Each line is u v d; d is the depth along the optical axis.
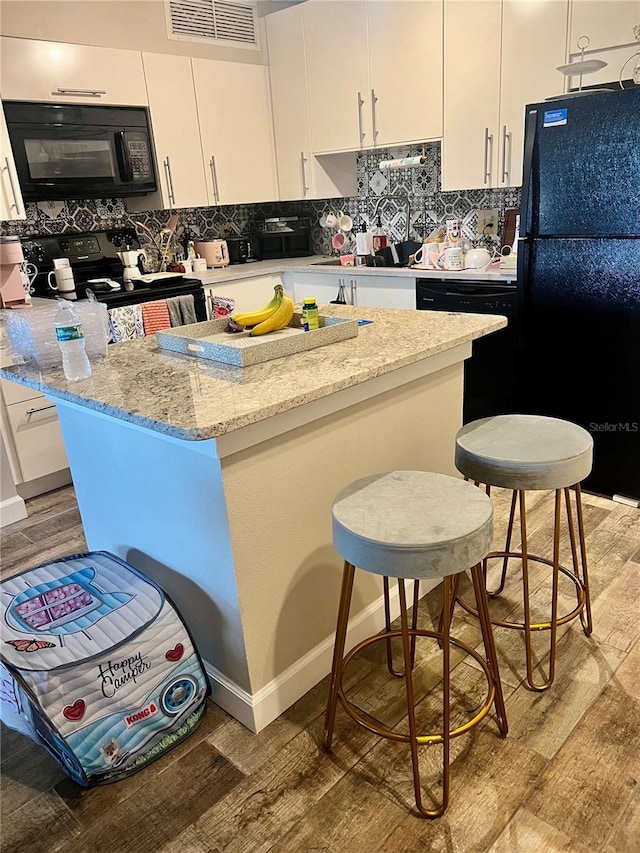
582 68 2.69
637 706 1.73
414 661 1.95
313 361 1.76
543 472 1.63
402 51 3.52
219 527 1.58
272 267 4.20
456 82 3.36
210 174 3.99
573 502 2.85
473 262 3.43
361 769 1.60
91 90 3.36
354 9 3.64
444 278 3.41
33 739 1.72
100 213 3.85
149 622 1.62
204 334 2.13
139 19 3.60
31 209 3.57
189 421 1.33
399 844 1.41
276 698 1.77
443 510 1.43
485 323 2.09
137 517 1.90
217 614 1.72
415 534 1.33
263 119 4.23
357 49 3.70
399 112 3.64
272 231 4.53
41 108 3.20
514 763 1.58
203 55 3.92
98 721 1.56
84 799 1.58
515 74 3.15
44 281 3.56
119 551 2.08
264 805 1.52
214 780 1.60
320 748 1.67
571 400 2.88
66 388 1.67
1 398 2.99
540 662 1.91
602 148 2.47
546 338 2.88
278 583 1.71
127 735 1.61
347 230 4.36
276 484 1.64
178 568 1.81
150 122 3.65
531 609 2.15
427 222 4.09
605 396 2.77
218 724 1.78
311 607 1.83
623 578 2.29
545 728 1.68
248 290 4.08
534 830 1.42
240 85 4.05
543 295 2.83
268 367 1.73
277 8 4.23
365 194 4.37
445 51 3.35
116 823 1.51
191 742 1.72
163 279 3.70
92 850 1.45
